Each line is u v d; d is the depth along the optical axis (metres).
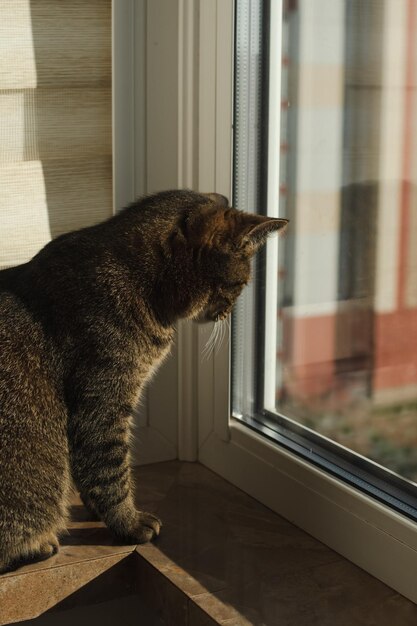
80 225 2.34
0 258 2.28
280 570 1.99
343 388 2.17
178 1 2.31
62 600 2.01
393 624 1.79
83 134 2.30
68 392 1.95
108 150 2.34
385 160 2.02
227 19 2.21
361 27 2.04
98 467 1.99
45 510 1.98
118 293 1.96
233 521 2.21
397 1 1.95
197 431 2.53
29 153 2.26
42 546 2.00
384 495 1.97
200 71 2.31
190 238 2.01
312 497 2.12
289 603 1.86
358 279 2.12
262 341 2.36
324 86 2.15
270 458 2.25
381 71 2.01
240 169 2.31
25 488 1.94
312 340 2.26
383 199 2.04
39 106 2.25
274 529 2.17
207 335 2.41
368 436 2.10
